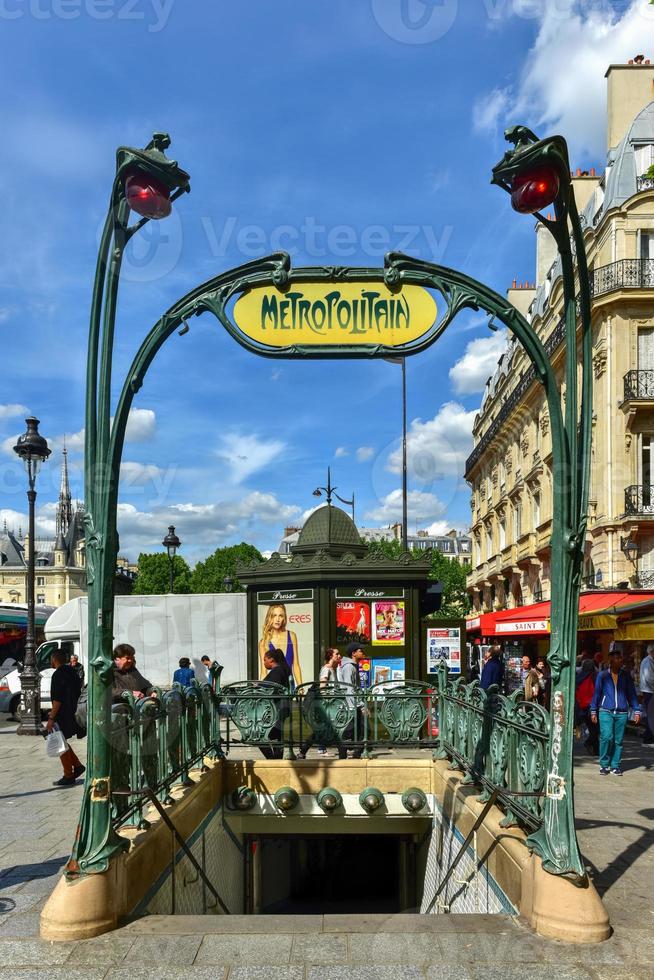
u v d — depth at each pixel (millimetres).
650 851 5770
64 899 4207
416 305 4809
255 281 4789
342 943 4074
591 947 3977
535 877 4297
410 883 10023
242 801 8266
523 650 22562
